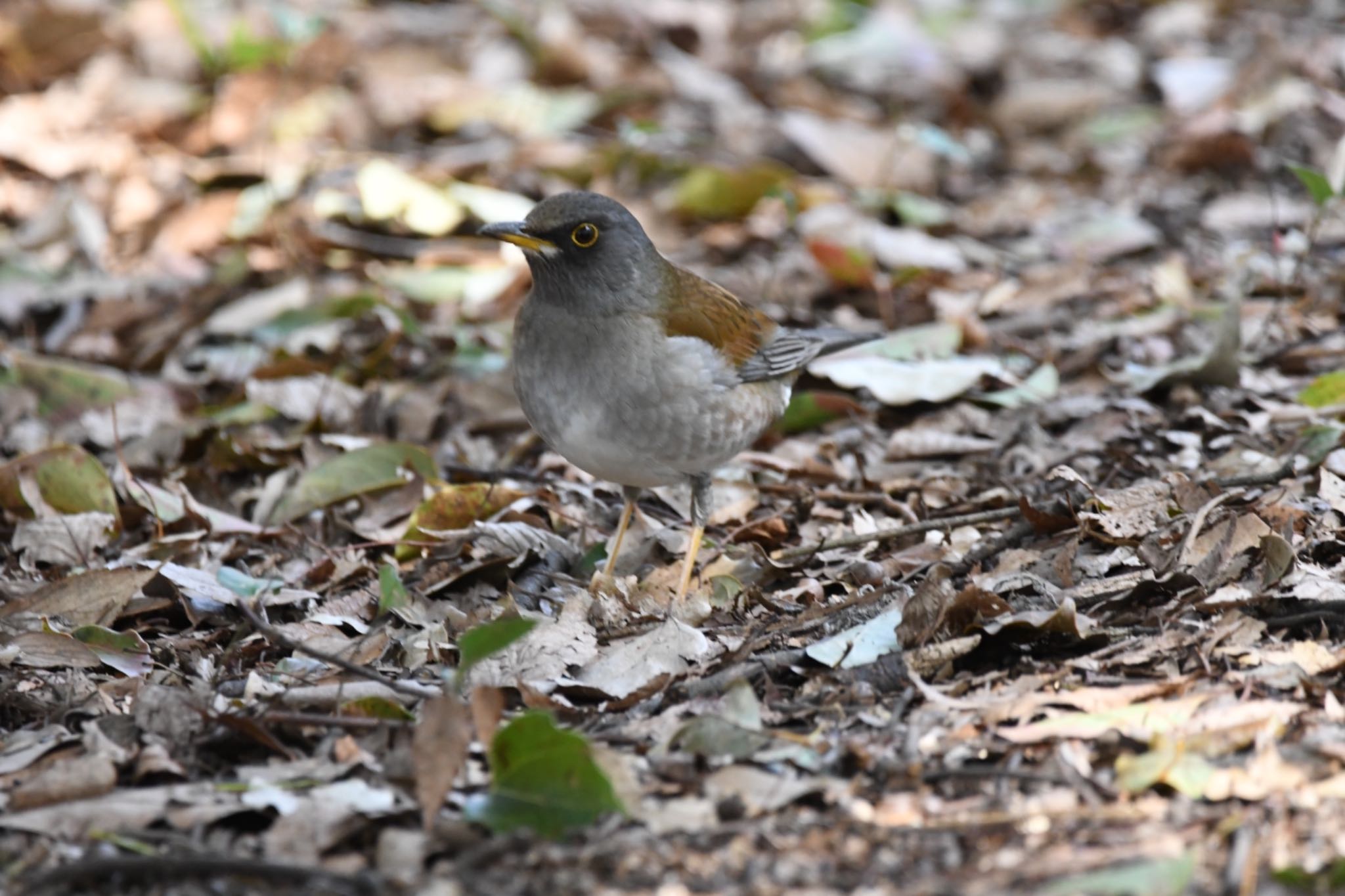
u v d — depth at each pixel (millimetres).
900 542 10766
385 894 6746
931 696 8133
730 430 10250
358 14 22359
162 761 7773
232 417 13438
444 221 16719
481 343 14688
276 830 7203
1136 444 12211
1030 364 14008
